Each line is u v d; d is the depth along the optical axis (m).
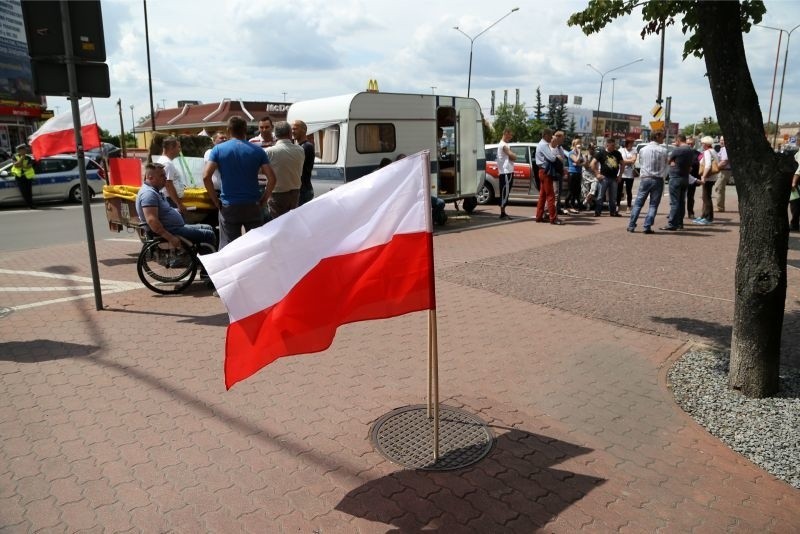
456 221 12.95
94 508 3.02
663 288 7.12
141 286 7.46
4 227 13.66
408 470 3.38
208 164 6.24
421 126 12.32
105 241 11.38
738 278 4.19
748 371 4.20
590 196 14.00
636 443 3.70
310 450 3.57
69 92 5.96
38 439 3.67
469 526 2.92
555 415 4.05
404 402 4.20
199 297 6.88
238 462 3.44
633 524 2.95
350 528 2.89
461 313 6.22
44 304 6.61
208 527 2.89
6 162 19.42
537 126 55.47
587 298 6.72
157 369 4.75
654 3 5.09
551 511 3.04
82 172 6.08
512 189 15.68
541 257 8.95
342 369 4.76
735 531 2.91
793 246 9.66
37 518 2.94
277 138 7.27
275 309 3.18
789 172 3.95
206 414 4.01
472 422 3.92
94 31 5.96
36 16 5.70
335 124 11.12
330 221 3.27
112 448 3.58
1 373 4.66
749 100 4.02
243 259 3.14
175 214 6.99
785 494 3.20
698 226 11.91
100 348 5.20
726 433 3.79
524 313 6.22
